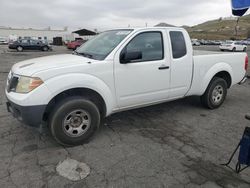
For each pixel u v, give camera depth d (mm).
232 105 6020
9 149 3635
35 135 4098
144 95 4344
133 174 3092
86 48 4590
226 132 4398
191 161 3414
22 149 3643
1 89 7309
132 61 4105
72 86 3529
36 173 3068
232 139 4121
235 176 3098
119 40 4121
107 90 3877
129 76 4074
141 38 4230
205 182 2971
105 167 3229
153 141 3986
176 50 4652
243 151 2945
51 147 3721
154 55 4375
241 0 6348
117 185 2881
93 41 4734
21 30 78125
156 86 4445
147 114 5227
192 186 2893
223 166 3309
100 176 3039
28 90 3350
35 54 23562
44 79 3389
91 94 3871
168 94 4688
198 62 5000
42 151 3596
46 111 3664
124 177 3029
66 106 3551
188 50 4816
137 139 4047
